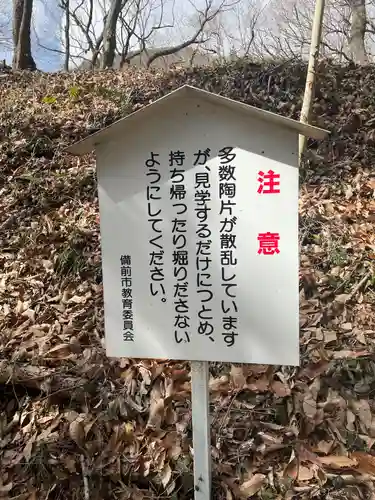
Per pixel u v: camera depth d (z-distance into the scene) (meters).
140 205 2.22
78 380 3.20
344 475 2.72
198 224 2.17
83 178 5.48
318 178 5.29
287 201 2.07
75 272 4.25
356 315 3.70
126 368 3.30
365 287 3.90
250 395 3.13
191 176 2.15
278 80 7.02
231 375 3.21
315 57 4.70
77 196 5.32
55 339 3.56
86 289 4.09
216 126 2.09
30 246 4.61
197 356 2.25
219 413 3.04
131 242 2.25
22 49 10.96
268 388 3.13
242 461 2.82
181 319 2.25
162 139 2.15
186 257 2.21
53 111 7.00
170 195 2.18
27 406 3.15
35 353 3.43
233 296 2.18
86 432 2.96
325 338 3.45
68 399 3.17
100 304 3.90
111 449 2.90
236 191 2.11
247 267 2.14
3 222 5.01
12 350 3.48
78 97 7.43
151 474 2.80
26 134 6.31
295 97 6.66
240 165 2.09
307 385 3.12
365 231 4.50
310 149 5.68
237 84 7.18
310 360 3.29
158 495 2.73
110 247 2.28
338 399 3.04
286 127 2.00
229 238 2.14
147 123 2.14
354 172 5.35
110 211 2.26
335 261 4.13
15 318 3.83
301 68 7.11
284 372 3.21
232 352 2.21
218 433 2.93
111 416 3.05
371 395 3.12
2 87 8.45
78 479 2.80
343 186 5.13
